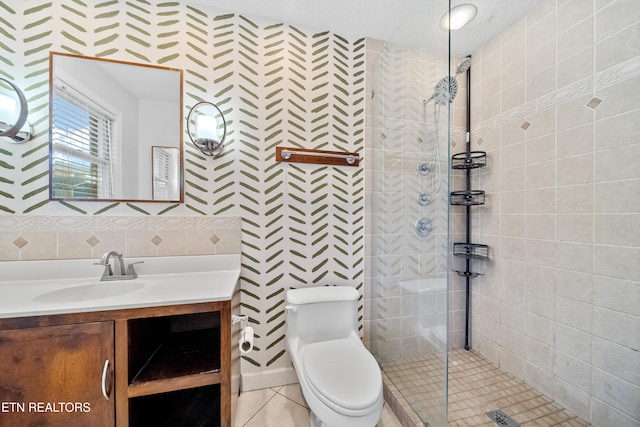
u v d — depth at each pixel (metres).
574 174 1.25
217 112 1.36
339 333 1.38
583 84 1.21
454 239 1.86
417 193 1.20
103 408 0.87
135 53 1.28
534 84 1.43
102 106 1.25
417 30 1.18
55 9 1.19
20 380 0.82
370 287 1.66
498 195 1.66
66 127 1.21
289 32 1.49
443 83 0.99
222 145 1.39
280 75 1.48
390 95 1.47
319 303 1.37
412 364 1.25
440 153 1.01
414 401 1.22
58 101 1.19
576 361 1.23
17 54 1.15
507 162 1.60
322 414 0.92
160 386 0.93
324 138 1.56
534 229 1.44
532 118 1.44
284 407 1.33
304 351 1.23
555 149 1.33
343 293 1.42
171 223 1.33
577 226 1.23
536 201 1.43
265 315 1.48
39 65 1.17
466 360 1.71
